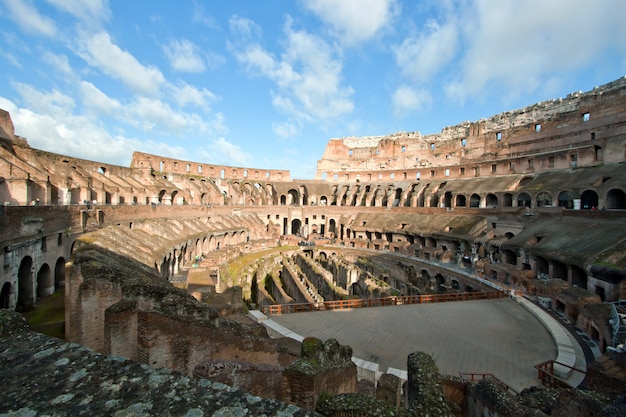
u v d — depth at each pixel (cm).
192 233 4838
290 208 8769
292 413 404
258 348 1519
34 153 3691
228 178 8781
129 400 394
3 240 1886
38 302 2353
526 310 2962
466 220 5925
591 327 2319
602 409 965
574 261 3234
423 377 984
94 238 2439
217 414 385
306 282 4044
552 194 4947
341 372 1183
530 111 7000
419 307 3034
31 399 382
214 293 2669
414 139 9462
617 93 5278
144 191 5231
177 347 1222
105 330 1233
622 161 4684
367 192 9081
